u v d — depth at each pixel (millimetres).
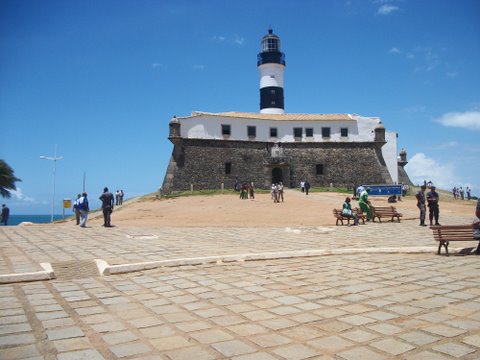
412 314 6105
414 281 8180
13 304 6844
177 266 9977
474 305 6496
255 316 6141
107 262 10234
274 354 4742
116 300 7098
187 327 5695
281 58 58781
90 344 5102
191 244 13656
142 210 31391
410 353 4711
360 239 14703
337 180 50062
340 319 5938
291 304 6730
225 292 7559
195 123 48000
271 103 58000
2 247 13156
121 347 4992
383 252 11719
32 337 5328
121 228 19750
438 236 11195
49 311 6469
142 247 13008
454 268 9352
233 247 12875
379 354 4695
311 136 51094
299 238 15195
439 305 6512
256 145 50156
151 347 4992
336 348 4887
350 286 7867
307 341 5121
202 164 47469
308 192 43562
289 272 9234
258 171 49406
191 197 40188
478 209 10711
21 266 9867
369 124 51781
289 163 49562
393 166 52281
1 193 49438
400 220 22312
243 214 25984
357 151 51156
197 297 7246
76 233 17391
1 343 5117
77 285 8211
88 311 6473
